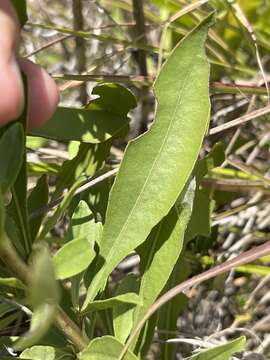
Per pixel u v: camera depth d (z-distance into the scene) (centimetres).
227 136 28
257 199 27
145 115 28
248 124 28
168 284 20
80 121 20
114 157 26
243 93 25
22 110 16
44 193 20
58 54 32
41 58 32
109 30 31
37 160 27
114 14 32
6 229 15
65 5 33
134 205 17
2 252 14
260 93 25
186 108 17
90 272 17
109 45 31
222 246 27
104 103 20
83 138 20
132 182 17
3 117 14
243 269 25
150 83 24
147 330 18
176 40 29
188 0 28
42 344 17
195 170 19
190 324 24
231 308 25
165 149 17
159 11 33
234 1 26
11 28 15
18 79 14
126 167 17
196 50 16
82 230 17
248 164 27
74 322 17
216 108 29
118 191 17
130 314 17
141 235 16
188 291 25
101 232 18
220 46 28
